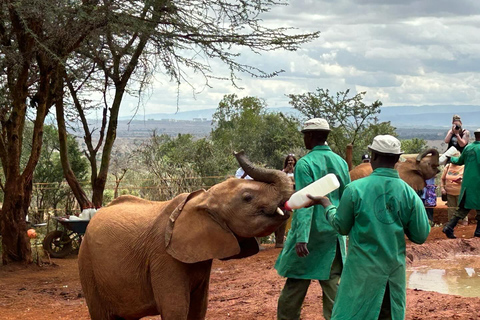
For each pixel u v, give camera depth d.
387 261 5.06
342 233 5.22
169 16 14.03
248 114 45.62
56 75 14.71
